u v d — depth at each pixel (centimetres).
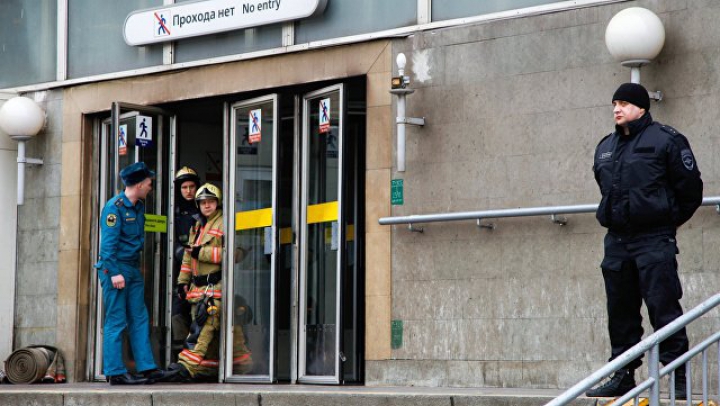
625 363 864
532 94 1336
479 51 1377
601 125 1288
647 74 1245
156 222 1681
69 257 1717
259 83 1555
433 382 1388
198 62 1609
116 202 1534
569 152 1308
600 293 1277
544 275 1316
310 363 1520
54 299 1725
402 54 1394
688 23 1227
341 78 1482
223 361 1583
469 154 1377
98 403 1338
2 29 1806
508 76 1355
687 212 1034
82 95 1725
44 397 1377
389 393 1177
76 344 1698
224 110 1616
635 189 1028
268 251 1544
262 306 1555
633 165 1030
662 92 1238
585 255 1289
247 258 1577
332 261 1496
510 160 1348
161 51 1656
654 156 1024
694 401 975
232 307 1589
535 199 1327
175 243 1664
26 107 1714
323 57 1499
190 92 1620
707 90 1214
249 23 1548
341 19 1493
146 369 1545
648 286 1030
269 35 1555
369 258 1444
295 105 1552
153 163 1678
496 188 1357
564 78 1314
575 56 1308
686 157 1020
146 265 1678
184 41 1636
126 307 1548
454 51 1396
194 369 1573
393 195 1430
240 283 1585
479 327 1359
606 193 1047
